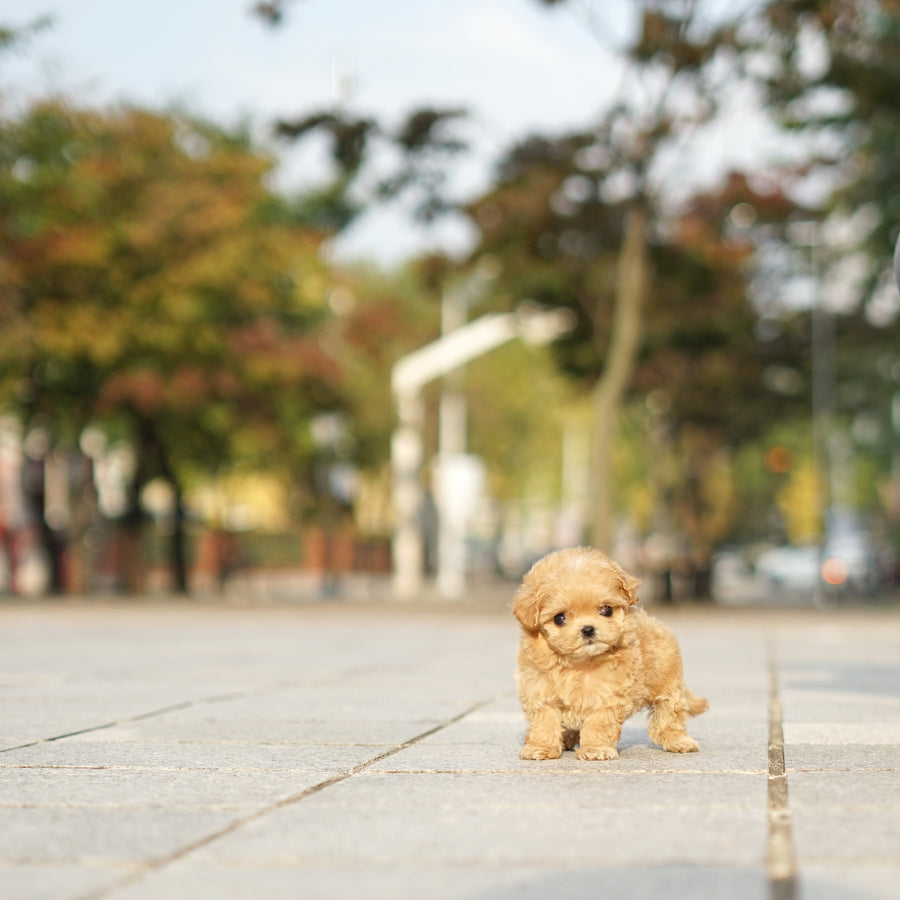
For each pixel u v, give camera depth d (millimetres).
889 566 47406
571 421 75500
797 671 13172
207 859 4688
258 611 26422
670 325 31734
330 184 37781
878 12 23844
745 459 59438
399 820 5375
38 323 31625
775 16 23266
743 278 32062
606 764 6797
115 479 50750
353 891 4234
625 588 6777
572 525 60156
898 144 34500
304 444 46000
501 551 81375
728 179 29109
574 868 4523
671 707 7250
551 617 6723
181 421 37344
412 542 36688
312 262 34969
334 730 8367
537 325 31719
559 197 26969
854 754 7176
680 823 5270
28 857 4730
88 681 12039
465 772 6617
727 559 70688
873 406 45188
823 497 40500
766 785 6152
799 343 38656
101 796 5965
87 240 31172
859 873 4410
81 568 34688
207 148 35375
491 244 27688
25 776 6531
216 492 53344
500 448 66188
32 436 40312
